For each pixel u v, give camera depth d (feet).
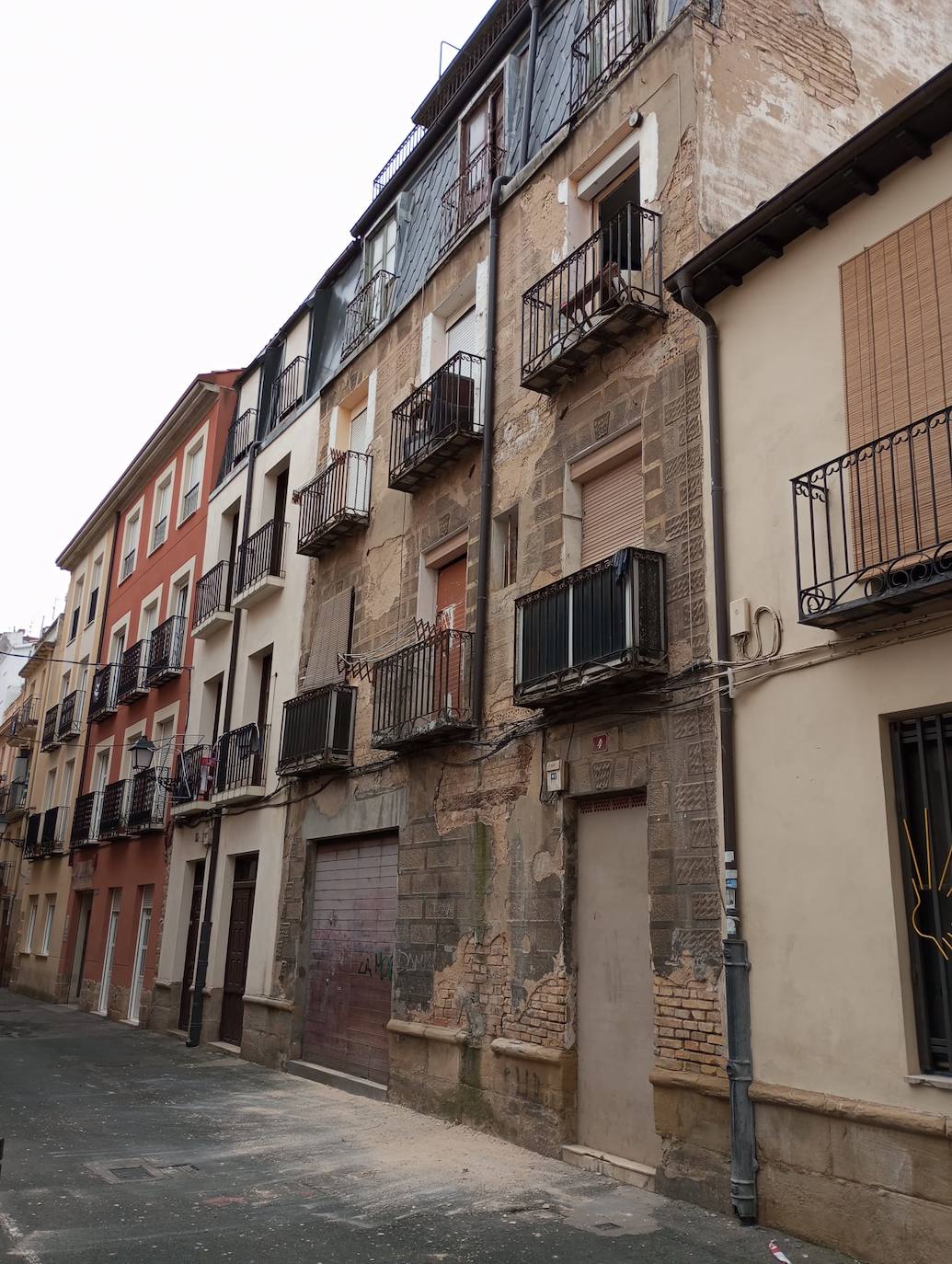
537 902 30.55
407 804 38.37
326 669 47.26
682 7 30.83
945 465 20.48
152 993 62.95
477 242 40.60
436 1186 24.97
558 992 29.01
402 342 45.80
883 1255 19.04
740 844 23.79
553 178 35.94
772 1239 20.63
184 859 61.87
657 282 29.48
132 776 71.56
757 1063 22.38
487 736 34.30
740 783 24.03
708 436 26.81
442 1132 31.14
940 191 21.88
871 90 34.09
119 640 86.89
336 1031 41.83
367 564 45.65
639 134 32.09
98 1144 28.68
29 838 97.66
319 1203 23.31
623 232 32.48
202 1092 38.78
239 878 54.70
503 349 37.50
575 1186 24.95
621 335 30.35
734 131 30.14
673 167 29.89
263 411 62.34
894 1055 19.61
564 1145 27.71
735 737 24.39
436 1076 33.99
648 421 29.17
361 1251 19.86
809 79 32.40
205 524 68.80
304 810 47.19
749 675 24.20
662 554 27.58
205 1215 22.06
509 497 35.60
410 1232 21.17
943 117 21.59
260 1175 25.86
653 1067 25.35
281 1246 20.08
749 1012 22.77
